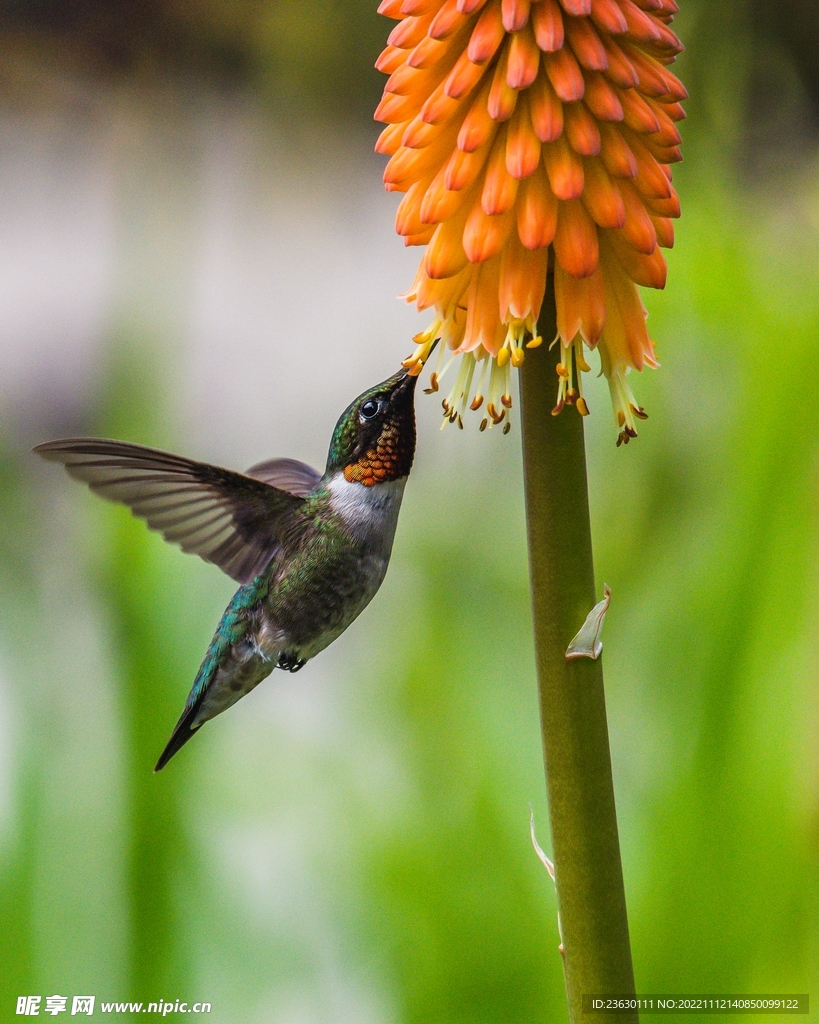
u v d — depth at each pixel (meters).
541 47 1.98
